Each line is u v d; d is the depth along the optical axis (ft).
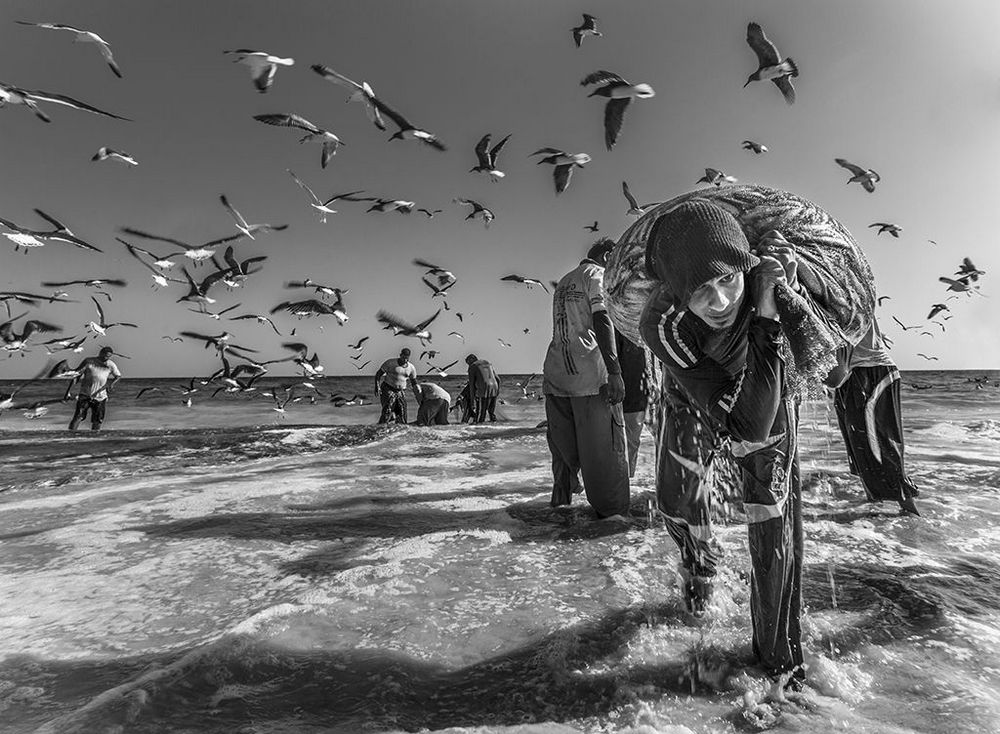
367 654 6.73
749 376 5.73
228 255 49.08
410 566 9.79
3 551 11.48
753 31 24.26
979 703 5.39
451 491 16.56
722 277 5.50
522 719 5.48
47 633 7.63
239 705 5.71
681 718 5.41
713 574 7.68
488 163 35.86
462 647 6.94
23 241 34.45
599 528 11.83
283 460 24.35
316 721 5.45
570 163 30.25
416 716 5.54
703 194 7.13
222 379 61.16
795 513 6.06
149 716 5.45
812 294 6.36
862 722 5.24
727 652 6.51
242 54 29.12
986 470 17.74
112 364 53.06
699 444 7.58
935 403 72.18
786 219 6.76
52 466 23.75
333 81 31.22
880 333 12.97
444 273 50.78
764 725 5.25
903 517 12.00
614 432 12.46
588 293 12.37
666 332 5.97
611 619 7.54
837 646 6.64
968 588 8.36
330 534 12.17
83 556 11.02
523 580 9.08
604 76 23.91
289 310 43.29
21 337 49.70
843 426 13.24
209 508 14.97
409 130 33.14
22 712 5.71
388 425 34.73
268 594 8.86
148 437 35.35
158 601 8.71
